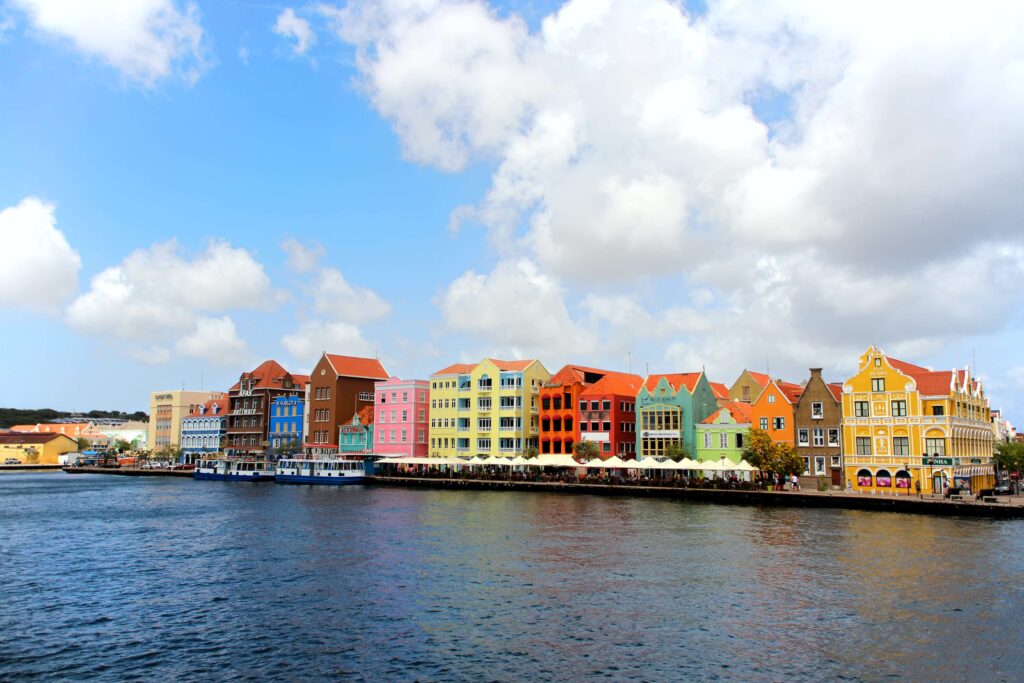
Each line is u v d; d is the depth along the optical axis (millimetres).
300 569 53625
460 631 38469
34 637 38094
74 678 32469
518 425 142000
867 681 31641
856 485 104125
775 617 40469
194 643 37031
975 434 109438
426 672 32906
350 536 68688
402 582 49062
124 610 43094
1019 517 78312
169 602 44781
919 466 99438
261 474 160125
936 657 34312
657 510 88812
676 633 37844
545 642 36656
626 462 113312
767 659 34156
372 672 32969
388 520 80375
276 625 39875
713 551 58906
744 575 50219
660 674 32469
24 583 50219
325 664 33969
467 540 65250
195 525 79062
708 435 123750
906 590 46000
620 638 37156
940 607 42219
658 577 49781
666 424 126625
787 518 79875
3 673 33094
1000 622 39375
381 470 149500
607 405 133875
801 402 111625
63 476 192000
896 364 107875
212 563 56469
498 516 83250
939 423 98625
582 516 82688
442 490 124438
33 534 73312
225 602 44656
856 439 104938
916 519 78625
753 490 101500
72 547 64812
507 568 52938
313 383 177000
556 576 50219
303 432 182000
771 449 105875
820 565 53344
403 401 158125
